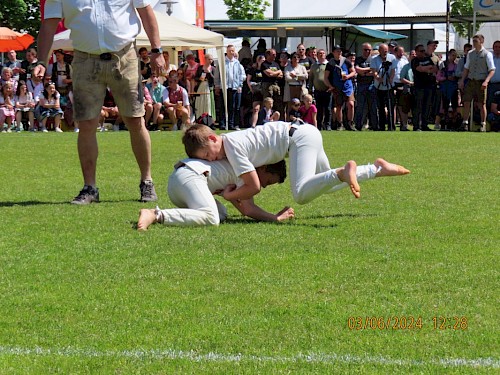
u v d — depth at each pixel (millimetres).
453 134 48750
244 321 10430
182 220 16500
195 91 56562
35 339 9883
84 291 11844
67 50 54469
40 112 51438
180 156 33531
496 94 53688
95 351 9430
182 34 54938
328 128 56000
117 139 42656
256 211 17469
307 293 11648
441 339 9773
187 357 9203
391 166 17484
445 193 21547
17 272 12953
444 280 12297
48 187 23359
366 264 13297
